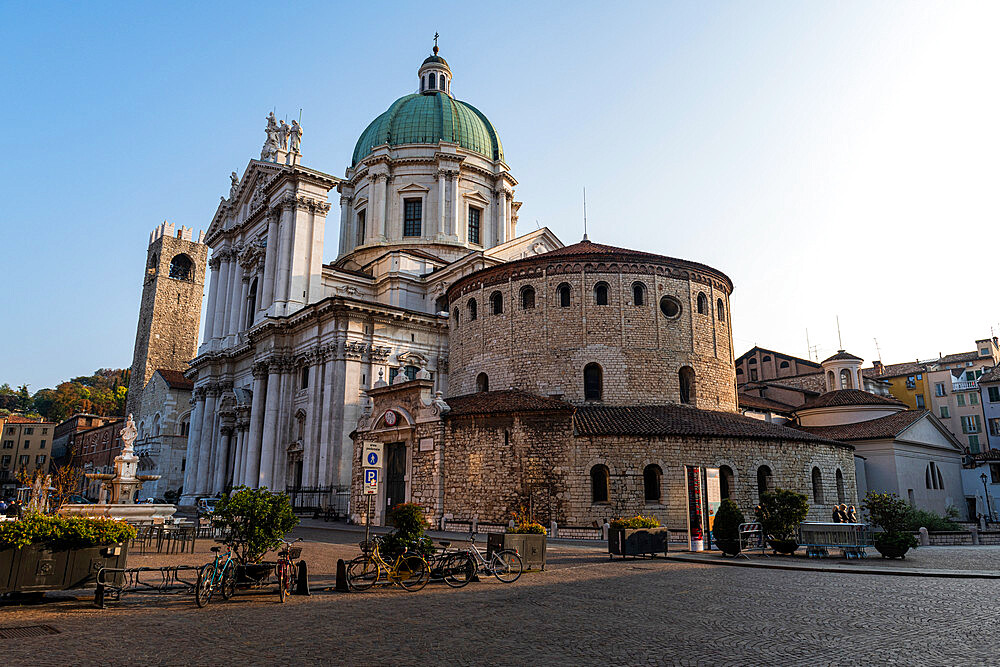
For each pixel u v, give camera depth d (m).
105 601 16.95
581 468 39.22
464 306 53.03
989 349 93.00
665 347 46.94
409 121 87.88
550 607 16.69
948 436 64.75
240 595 18.42
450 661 11.55
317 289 71.56
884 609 16.38
